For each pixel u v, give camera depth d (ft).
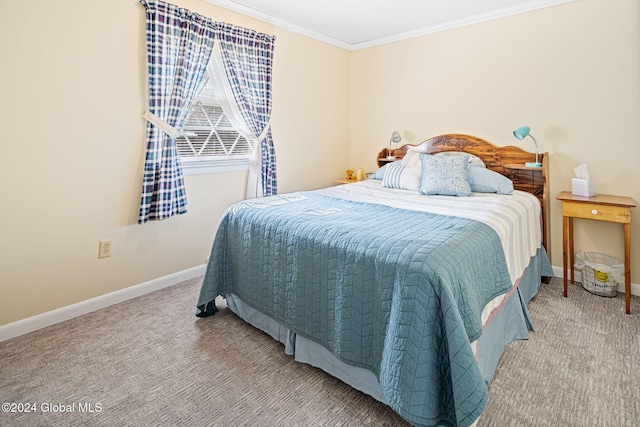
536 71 9.25
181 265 9.19
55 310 7.09
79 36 6.89
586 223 8.83
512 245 6.37
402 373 3.98
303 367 5.71
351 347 4.85
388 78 12.44
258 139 10.31
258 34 9.98
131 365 5.73
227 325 7.06
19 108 6.31
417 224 5.82
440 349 3.98
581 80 8.61
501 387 5.11
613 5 8.02
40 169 6.67
